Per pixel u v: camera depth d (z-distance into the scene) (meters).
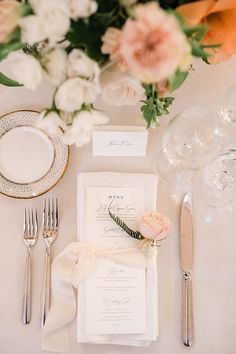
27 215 0.90
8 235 0.90
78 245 0.87
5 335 0.86
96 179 0.92
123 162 0.94
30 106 0.95
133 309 0.87
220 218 0.93
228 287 0.91
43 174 0.91
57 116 0.59
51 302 0.87
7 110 0.94
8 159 0.92
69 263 0.87
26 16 0.51
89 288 0.87
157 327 0.87
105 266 0.88
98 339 0.86
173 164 0.91
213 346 0.88
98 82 0.55
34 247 0.90
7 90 0.95
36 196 0.90
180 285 0.90
